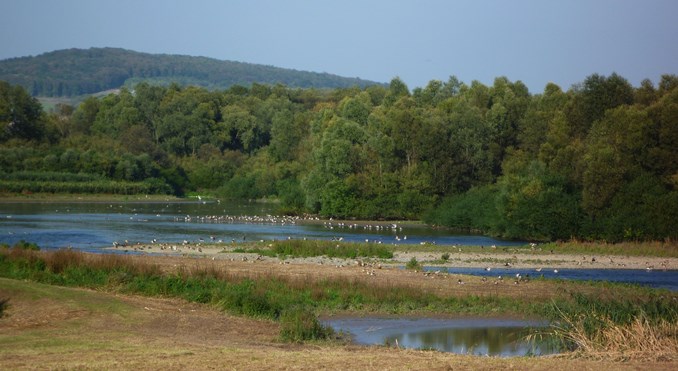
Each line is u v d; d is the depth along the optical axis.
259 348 26.45
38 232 79.00
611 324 28.08
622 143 84.12
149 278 38.12
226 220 105.31
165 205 137.00
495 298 40.31
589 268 59.66
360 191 113.75
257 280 41.00
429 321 35.88
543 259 64.25
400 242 78.81
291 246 62.38
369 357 24.03
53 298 31.08
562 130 97.81
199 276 40.06
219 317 32.34
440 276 48.34
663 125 83.88
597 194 81.50
